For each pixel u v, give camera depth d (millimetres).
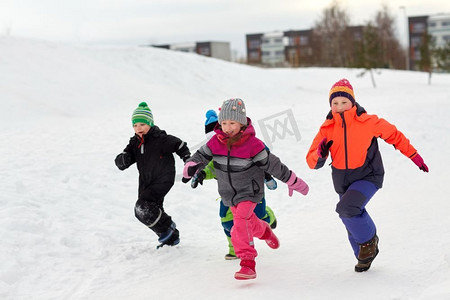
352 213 3930
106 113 18734
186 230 6047
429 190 7094
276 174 4289
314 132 10938
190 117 13422
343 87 4113
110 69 26297
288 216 6523
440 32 90188
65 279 4402
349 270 4223
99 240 5340
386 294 3602
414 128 11500
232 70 32250
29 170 7750
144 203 5078
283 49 98688
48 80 21812
